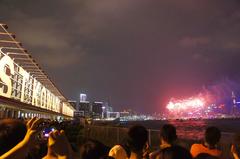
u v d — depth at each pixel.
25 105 30.19
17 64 30.23
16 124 2.35
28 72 36.53
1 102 21.91
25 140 2.24
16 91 30.94
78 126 31.12
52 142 2.60
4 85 25.28
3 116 27.22
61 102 87.56
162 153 2.73
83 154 3.69
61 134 2.63
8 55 27.23
